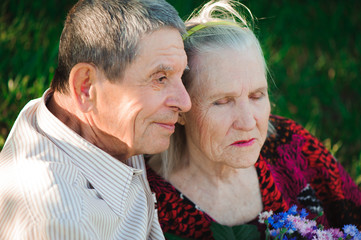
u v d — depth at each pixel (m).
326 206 2.05
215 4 1.77
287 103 3.37
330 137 3.25
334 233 1.62
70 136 1.43
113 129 1.43
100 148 1.49
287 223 1.56
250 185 1.80
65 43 1.38
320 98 3.45
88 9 1.35
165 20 1.36
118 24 1.32
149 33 1.34
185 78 1.59
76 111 1.46
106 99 1.39
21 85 2.88
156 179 1.79
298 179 1.93
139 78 1.36
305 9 3.81
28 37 3.23
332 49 3.65
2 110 2.83
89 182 1.44
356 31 3.76
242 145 1.61
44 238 1.20
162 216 1.75
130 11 1.33
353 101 3.47
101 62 1.34
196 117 1.61
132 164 1.65
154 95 1.38
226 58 1.55
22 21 3.30
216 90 1.55
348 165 3.08
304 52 3.65
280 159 1.93
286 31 3.67
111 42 1.32
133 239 1.47
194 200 1.77
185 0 3.12
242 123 1.56
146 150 1.47
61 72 1.43
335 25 3.75
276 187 1.82
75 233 1.21
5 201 1.31
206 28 1.61
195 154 1.74
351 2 3.87
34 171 1.32
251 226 1.70
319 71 3.58
